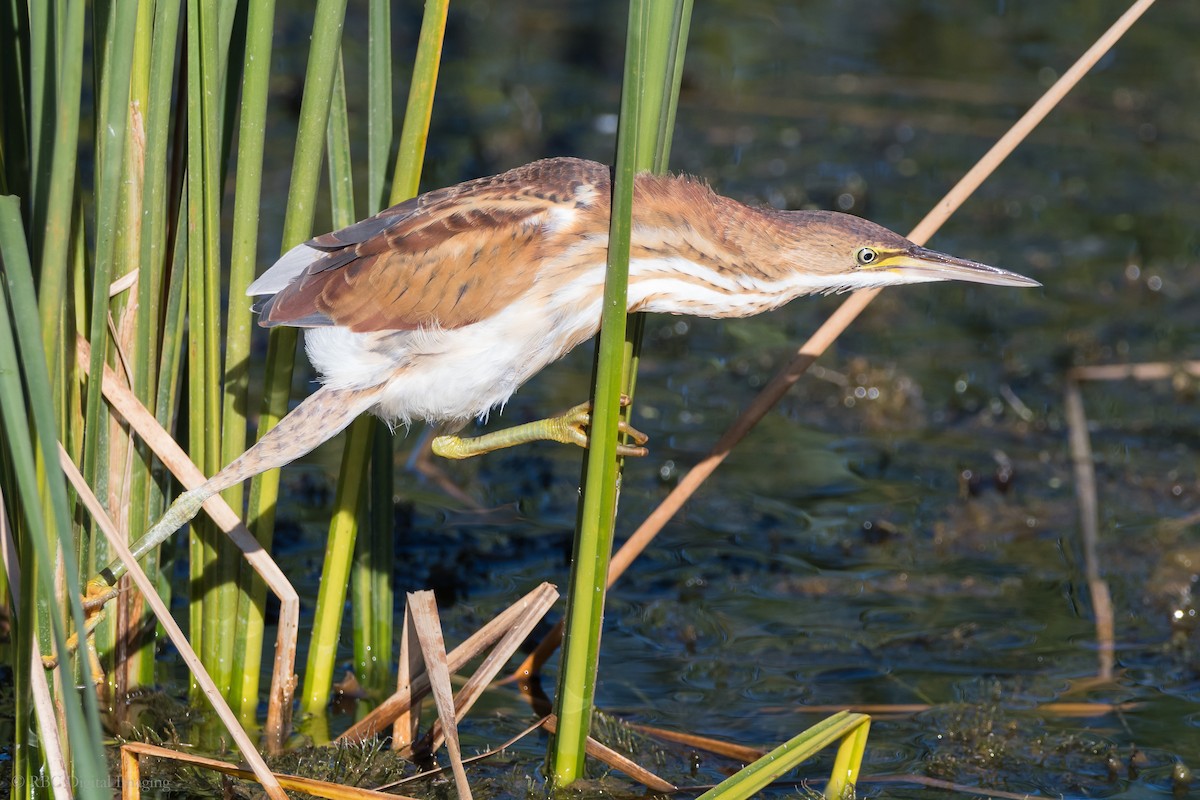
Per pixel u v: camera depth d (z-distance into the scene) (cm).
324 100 689
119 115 617
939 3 2286
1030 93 1984
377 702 838
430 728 803
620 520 1073
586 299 697
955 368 1328
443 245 684
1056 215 1653
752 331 1407
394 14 2067
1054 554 1038
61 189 564
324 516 1062
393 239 688
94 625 700
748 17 2209
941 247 1540
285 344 731
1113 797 760
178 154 737
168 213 744
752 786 652
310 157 698
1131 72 2056
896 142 1822
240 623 785
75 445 701
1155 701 862
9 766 737
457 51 2030
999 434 1218
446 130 1769
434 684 677
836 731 673
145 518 764
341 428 692
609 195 702
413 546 1028
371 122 754
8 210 538
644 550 1038
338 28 680
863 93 1972
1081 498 1076
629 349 707
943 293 1490
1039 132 1875
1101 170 1780
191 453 750
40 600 663
